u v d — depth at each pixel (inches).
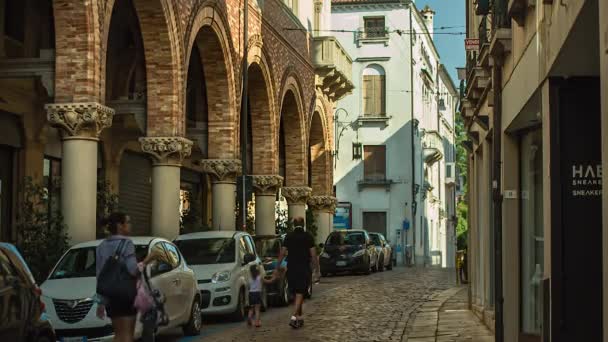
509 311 496.7
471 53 676.1
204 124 997.2
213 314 681.6
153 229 810.8
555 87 341.7
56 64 646.5
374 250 1476.4
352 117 2106.3
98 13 658.2
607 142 235.0
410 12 2091.5
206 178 1347.2
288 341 549.6
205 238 727.7
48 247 617.3
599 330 335.6
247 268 717.3
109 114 665.6
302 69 1364.4
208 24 904.3
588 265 338.0
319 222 1563.7
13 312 334.0
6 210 799.1
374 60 2101.4
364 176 2096.5
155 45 796.0
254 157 1175.6
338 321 670.5
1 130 781.9
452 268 1829.5
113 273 375.9
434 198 2502.5
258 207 1178.0
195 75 1040.2
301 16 1392.7
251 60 1069.8
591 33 281.0
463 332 574.6
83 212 641.0
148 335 393.4
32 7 822.5
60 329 479.2
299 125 1354.6
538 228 453.1
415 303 831.7
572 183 339.9
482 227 660.1
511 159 502.3
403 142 2081.7
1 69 661.3
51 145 880.9
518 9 407.8
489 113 579.8
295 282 631.2
